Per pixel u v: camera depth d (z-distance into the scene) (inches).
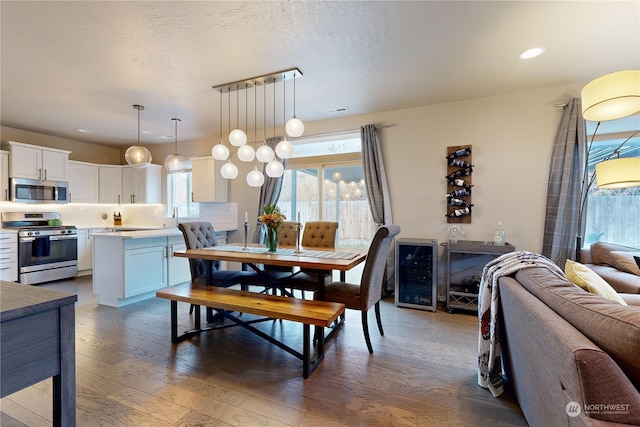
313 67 111.1
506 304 65.8
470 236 145.0
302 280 119.3
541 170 133.0
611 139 134.8
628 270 106.3
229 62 107.0
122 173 237.6
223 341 103.4
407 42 94.6
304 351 80.2
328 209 181.8
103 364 87.1
